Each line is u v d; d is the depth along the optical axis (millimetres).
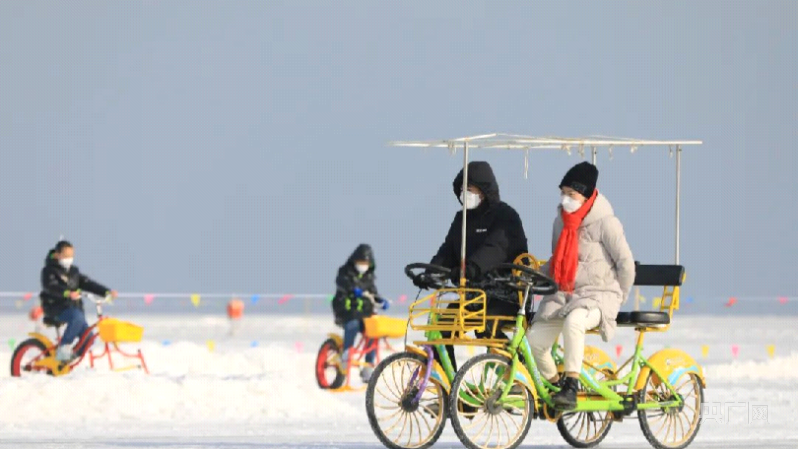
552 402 45875
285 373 74312
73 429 58906
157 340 149750
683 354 48969
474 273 46219
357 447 48906
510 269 46625
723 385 85000
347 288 82812
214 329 180625
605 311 45750
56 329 82312
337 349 83062
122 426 60531
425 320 47500
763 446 49938
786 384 86500
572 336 45312
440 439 51312
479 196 47000
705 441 52031
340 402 70000
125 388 67312
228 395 68125
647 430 48062
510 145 49812
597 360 48125
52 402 65312
